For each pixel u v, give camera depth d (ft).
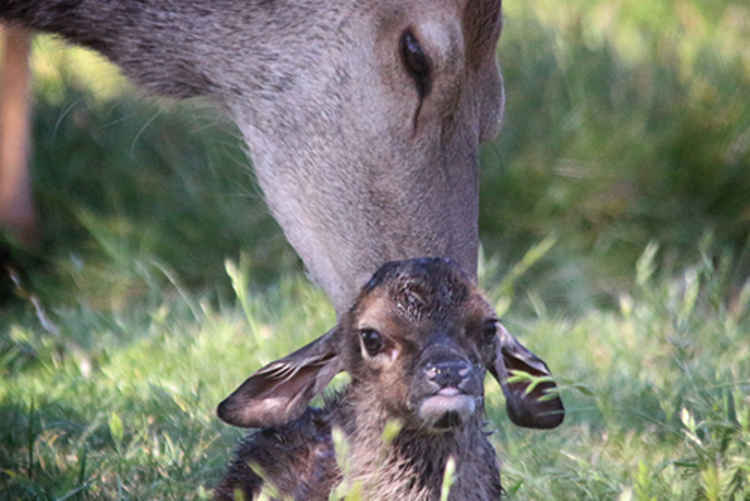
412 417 21.93
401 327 22.16
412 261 23.40
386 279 23.04
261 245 50.06
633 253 51.90
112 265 46.98
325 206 30.37
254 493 24.95
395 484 23.16
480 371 22.43
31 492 26.25
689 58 63.00
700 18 72.23
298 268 48.98
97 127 52.80
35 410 31.50
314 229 30.71
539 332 39.42
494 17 29.27
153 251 48.65
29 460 27.66
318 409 26.89
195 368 35.96
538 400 24.61
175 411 32.24
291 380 24.13
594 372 35.68
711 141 55.31
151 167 52.37
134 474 28.14
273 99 30.76
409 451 23.08
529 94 57.31
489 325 22.76
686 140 55.36
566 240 52.54
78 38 31.55
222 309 41.96
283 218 31.32
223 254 49.44
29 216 48.08
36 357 37.83
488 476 24.02
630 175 54.80
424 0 29.01
